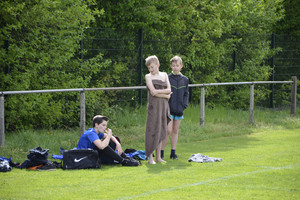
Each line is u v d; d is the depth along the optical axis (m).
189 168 20.41
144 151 23.36
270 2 48.84
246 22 46.91
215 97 44.38
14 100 28.98
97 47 35.31
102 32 35.50
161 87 21.70
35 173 19.14
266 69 46.78
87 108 33.34
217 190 16.25
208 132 32.75
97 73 35.50
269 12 47.72
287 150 25.66
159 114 21.53
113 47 36.22
